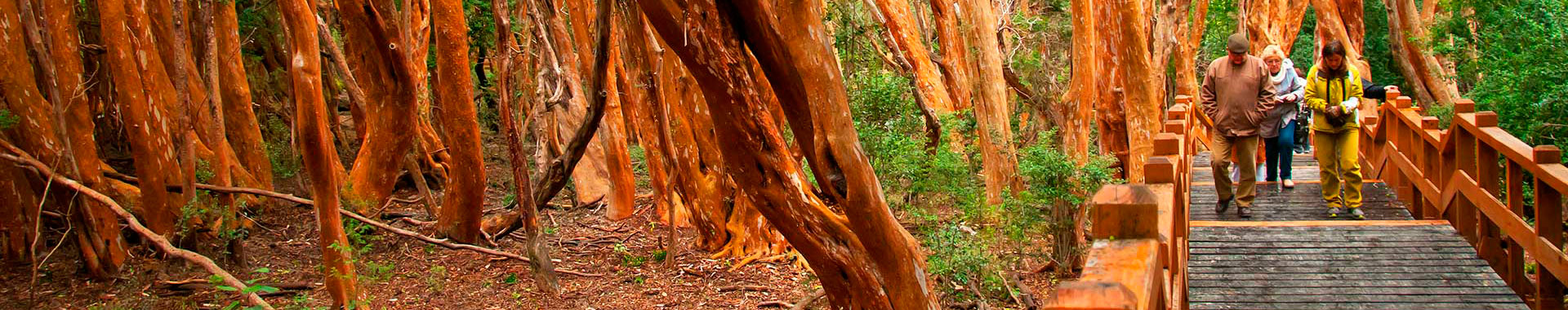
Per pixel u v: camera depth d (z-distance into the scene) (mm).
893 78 13281
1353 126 8164
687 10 5652
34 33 10617
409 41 13078
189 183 11453
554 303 10539
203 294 10633
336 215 9188
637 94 13992
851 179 5773
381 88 13250
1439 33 17844
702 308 10211
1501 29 15633
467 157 12492
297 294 10758
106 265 11250
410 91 13336
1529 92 14039
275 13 19375
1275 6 22047
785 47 5594
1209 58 26781
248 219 12914
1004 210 11141
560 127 16500
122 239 11461
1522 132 13781
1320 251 7266
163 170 11617
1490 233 7266
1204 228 7926
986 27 13008
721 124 6109
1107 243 2816
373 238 12430
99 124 16875
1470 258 7023
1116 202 2828
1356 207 8250
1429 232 7609
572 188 17062
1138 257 2668
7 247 11672
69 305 10227
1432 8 22172
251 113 14859
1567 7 14570
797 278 11273
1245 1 22203
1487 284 6543
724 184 12492
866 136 11523
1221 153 8305
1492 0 15992
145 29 11359
